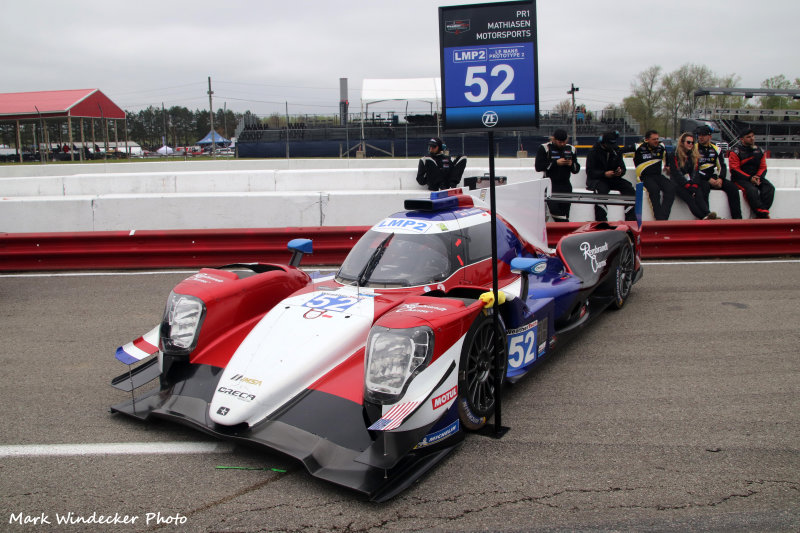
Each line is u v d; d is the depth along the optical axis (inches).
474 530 109.7
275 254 332.5
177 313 159.2
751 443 138.7
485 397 150.2
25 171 721.0
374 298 159.5
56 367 196.2
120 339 222.7
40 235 330.0
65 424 156.0
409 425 125.4
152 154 1652.3
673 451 135.9
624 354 197.2
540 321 173.0
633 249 255.3
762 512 112.9
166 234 331.0
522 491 121.7
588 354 198.2
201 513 117.3
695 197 378.9
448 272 169.2
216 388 141.1
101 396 173.6
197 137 2677.2
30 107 1210.0
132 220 374.0
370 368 129.1
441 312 136.0
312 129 1153.4
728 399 161.9
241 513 116.9
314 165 743.7
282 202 374.9
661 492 120.1
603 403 161.8
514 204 224.4
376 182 493.7
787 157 976.3
